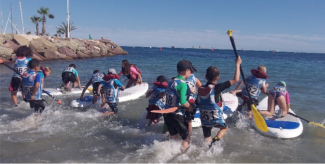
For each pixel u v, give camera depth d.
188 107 3.68
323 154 3.84
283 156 3.73
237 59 3.71
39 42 22.89
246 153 3.79
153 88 4.94
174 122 3.81
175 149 3.74
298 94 8.26
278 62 30.03
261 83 5.18
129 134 4.45
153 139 4.24
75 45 27.94
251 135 4.56
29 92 4.99
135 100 7.07
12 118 5.19
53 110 5.89
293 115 5.10
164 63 21.27
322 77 13.11
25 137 4.18
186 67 3.75
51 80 10.12
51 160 3.43
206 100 3.72
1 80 9.90
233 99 6.36
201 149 3.83
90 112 5.77
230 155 3.70
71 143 4.01
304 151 3.93
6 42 20.83
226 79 11.92
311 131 4.84
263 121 4.34
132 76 8.03
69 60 23.81
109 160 3.45
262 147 4.04
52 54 23.14
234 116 5.50
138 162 3.39
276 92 5.14
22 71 5.88
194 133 4.61
